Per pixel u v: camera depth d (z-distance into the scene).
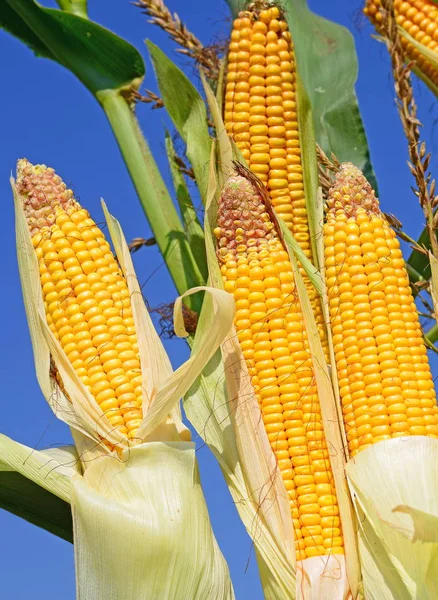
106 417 1.21
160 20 1.41
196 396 1.25
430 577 1.16
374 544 1.18
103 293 1.23
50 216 1.25
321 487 1.20
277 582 1.19
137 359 1.22
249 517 1.21
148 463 1.19
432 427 1.19
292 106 1.33
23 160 1.27
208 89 1.33
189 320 1.37
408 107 1.31
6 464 1.22
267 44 1.34
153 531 1.17
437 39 1.48
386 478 1.17
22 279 1.25
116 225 1.27
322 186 1.34
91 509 1.18
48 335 1.23
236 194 1.24
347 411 1.20
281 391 1.21
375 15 1.51
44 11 1.47
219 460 1.23
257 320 1.22
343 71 1.53
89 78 1.47
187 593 1.17
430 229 1.27
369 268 1.22
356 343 1.21
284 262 1.23
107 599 1.17
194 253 1.38
